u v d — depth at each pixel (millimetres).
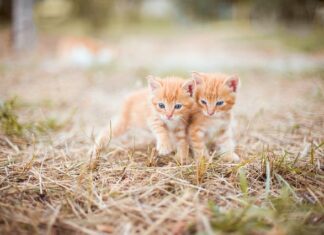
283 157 849
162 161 903
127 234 705
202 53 2641
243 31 3730
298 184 810
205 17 5125
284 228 697
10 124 1004
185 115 947
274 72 1739
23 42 2477
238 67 1904
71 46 2207
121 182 823
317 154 904
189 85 939
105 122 1115
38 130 1022
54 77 1651
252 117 1123
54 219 723
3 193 780
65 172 852
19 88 1440
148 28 4723
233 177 830
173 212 741
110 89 1467
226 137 963
